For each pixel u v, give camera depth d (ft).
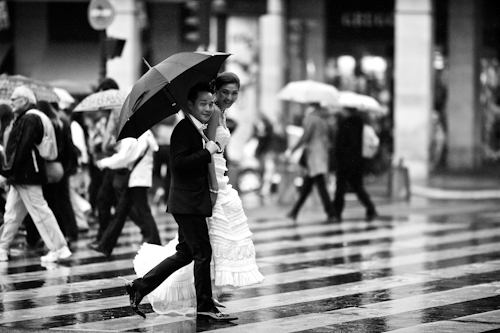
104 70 96.02
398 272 62.18
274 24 166.50
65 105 90.79
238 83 45.68
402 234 85.30
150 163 69.51
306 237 83.05
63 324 44.50
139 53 160.56
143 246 46.03
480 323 44.75
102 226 74.28
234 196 45.42
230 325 44.09
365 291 54.54
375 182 152.87
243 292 54.08
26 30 166.91
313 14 175.22
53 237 66.44
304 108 167.22
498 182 157.99
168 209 44.37
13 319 45.85
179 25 166.61
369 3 176.45
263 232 87.10
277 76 167.22
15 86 77.51
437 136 182.80
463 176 169.99
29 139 63.93
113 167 68.23
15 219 67.00
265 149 134.82
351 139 99.60
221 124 45.65
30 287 55.83
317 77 175.94
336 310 48.29
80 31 165.99
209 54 44.09
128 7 157.89
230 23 165.78
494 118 193.88
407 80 161.79
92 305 49.78
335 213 99.60
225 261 44.83
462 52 181.27
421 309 48.65
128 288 44.57
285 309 48.55
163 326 43.88
